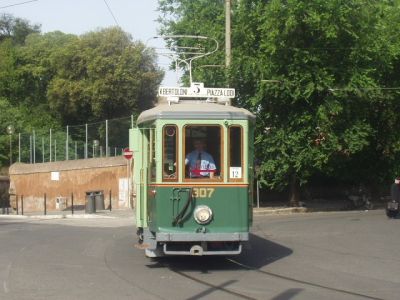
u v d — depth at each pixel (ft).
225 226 43.24
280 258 50.01
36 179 142.92
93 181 131.23
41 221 96.07
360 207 121.39
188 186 43.16
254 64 102.32
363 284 38.47
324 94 103.96
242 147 43.88
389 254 51.70
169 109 44.01
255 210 108.47
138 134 48.32
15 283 38.40
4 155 167.12
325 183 140.87
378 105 121.19
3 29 254.68
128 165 123.95
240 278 40.70
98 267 45.32
